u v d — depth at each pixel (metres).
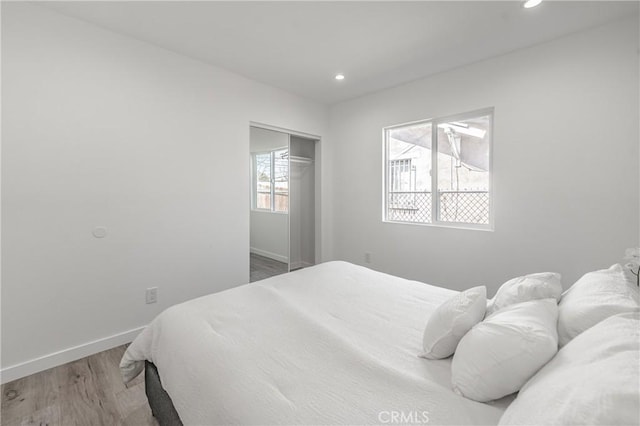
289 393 0.89
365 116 3.71
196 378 1.02
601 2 1.90
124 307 2.31
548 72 2.39
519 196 2.56
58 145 1.99
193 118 2.69
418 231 3.25
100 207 2.18
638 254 1.15
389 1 1.88
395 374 0.95
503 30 2.23
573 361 0.73
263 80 3.19
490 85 2.69
